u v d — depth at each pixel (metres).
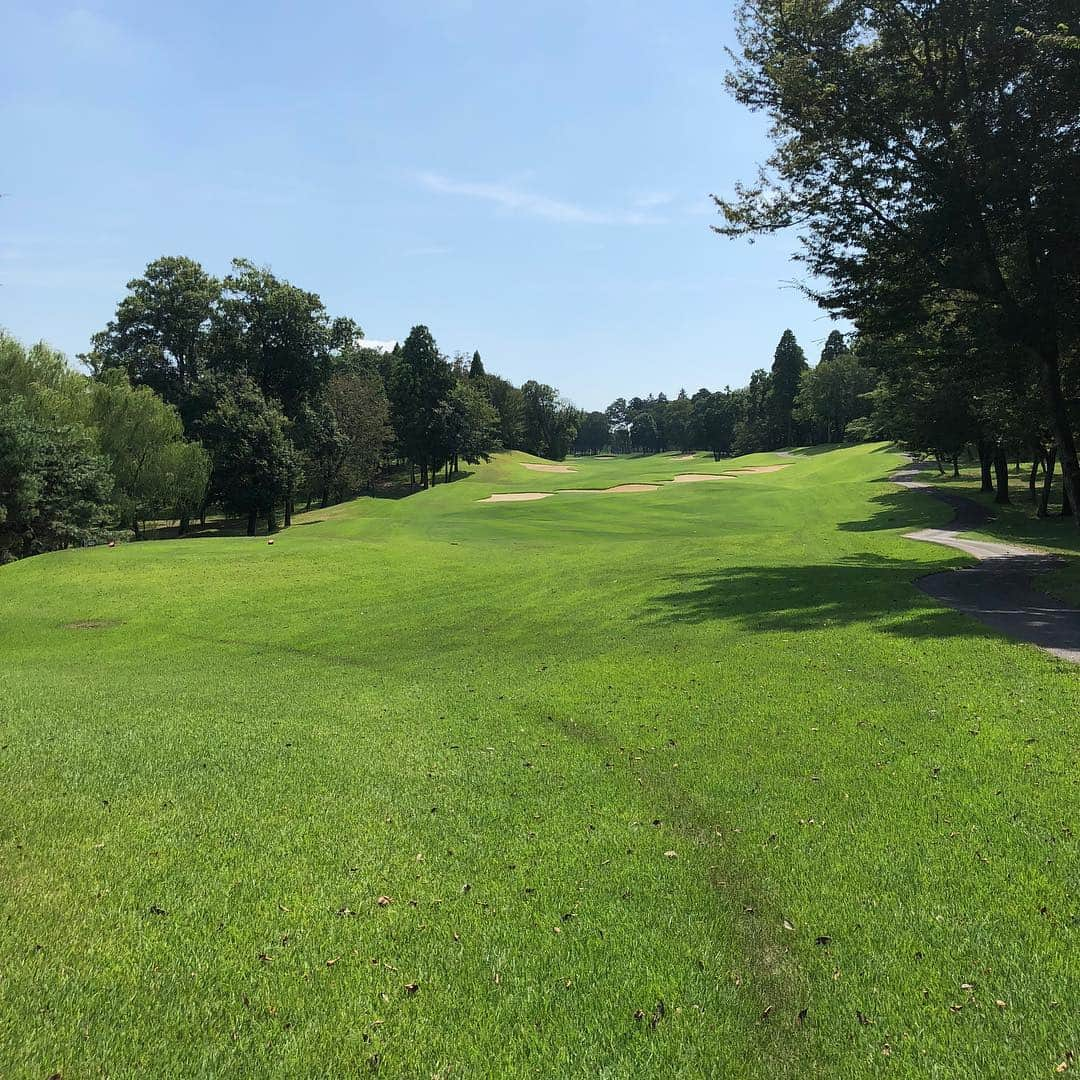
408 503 53.56
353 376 83.62
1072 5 16.73
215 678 13.34
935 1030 3.65
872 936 4.41
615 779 7.18
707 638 14.26
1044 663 10.72
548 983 4.07
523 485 65.50
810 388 112.94
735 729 8.52
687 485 61.00
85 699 11.17
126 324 68.62
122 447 49.03
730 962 4.23
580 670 12.34
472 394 107.12
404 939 4.49
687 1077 3.41
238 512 60.81
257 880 5.19
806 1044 3.60
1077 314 18.94
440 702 10.73
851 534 36.06
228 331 69.19
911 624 14.16
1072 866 5.08
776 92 21.03
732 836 5.80
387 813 6.40
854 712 8.88
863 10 19.75
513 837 5.89
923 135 19.89
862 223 20.67
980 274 19.91
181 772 7.43
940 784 6.57
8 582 23.98
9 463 34.00
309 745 8.47
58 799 6.62
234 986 4.04
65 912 4.74
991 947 4.25
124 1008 3.86
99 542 40.28
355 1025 3.76
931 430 44.53
